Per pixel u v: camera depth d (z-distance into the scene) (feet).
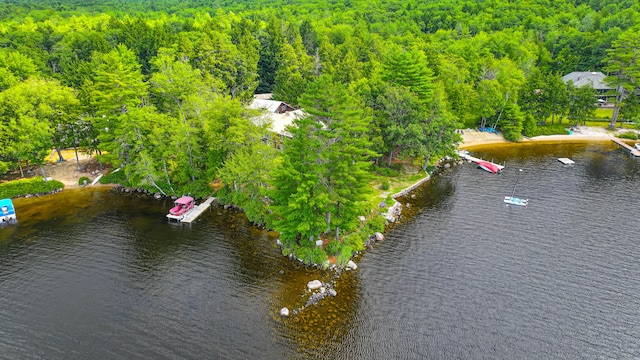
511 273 190.39
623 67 408.05
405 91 293.23
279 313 166.30
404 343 151.33
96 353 147.95
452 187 285.64
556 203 259.19
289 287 182.19
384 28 633.20
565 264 196.65
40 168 289.74
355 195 205.16
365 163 203.51
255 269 195.11
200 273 192.24
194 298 175.32
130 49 402.93
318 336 154.71
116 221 239.50
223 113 252.83
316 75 437.17
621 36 408.46
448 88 383.86
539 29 592.19
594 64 507.71
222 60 391.86
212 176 263.08
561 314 165.37
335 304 171.32
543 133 404.36
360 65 414.21
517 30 583.99
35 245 214.28
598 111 464.65
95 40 418.10
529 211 248.73
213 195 267.39
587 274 189.37
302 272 192.54
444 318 163.32
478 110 401.08
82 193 276.62
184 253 208.33
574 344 151.02
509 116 391.24
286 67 417.49
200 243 217.36
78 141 305.12
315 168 193.98
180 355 146.41
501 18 636.89
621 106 405.18
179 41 424.87
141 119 265.13
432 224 234.17
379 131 288.71
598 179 297.53
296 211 197.57
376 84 317.22
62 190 280.31
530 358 145.18
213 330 157.69
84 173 302.25
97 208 255.29
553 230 226.58
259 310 168.14
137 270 194.39
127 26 467.52
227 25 598.75
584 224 232.73
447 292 177.99
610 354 146.82
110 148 277.23
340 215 205.67
